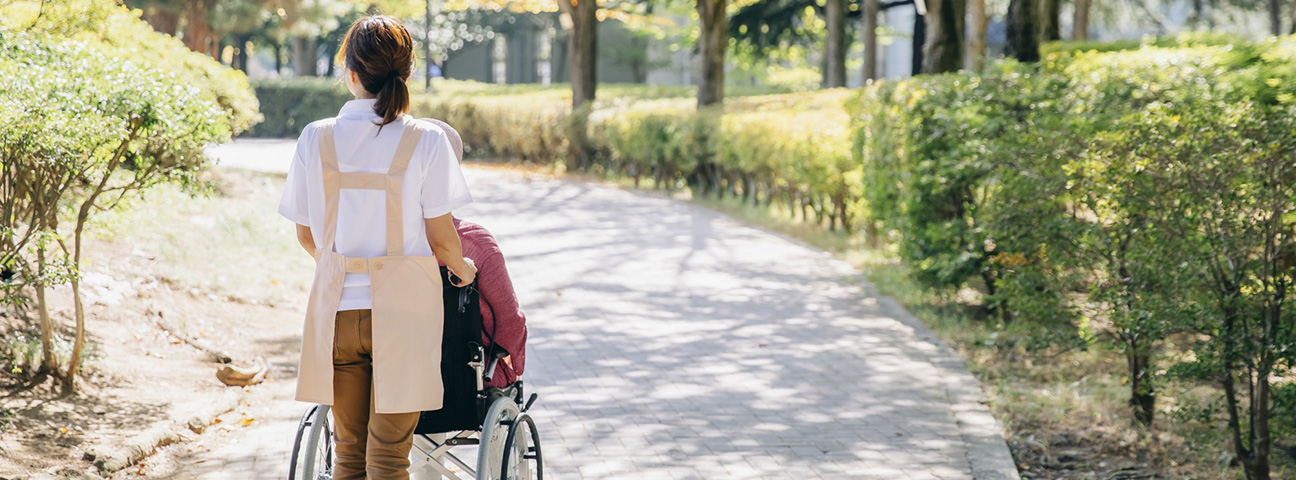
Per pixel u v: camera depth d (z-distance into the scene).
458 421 3.47
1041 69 8.30
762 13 33.50
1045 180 5.93
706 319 8.81
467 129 32.16
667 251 12.84
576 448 5.33
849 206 14.23
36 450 4.77
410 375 3.01
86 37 6.84
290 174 3.06
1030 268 6.31
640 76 55.50
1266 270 4.89
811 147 14.69
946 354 7.57
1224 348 5.04
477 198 19.06
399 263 2.99
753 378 6.86
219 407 5.77
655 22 41.91
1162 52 7.49
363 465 3.25
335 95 41.31
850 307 9.40
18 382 5.47
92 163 5.19
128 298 7.37
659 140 21.62
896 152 9.77
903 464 5.17
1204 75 6.39
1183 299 5.12
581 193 20.67
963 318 8.77
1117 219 5.25
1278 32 34.69
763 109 20.95
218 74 10.51
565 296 9.76
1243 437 5.47
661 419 5.88
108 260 8.02
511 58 58.28
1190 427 5.89
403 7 34.78
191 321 7.45
